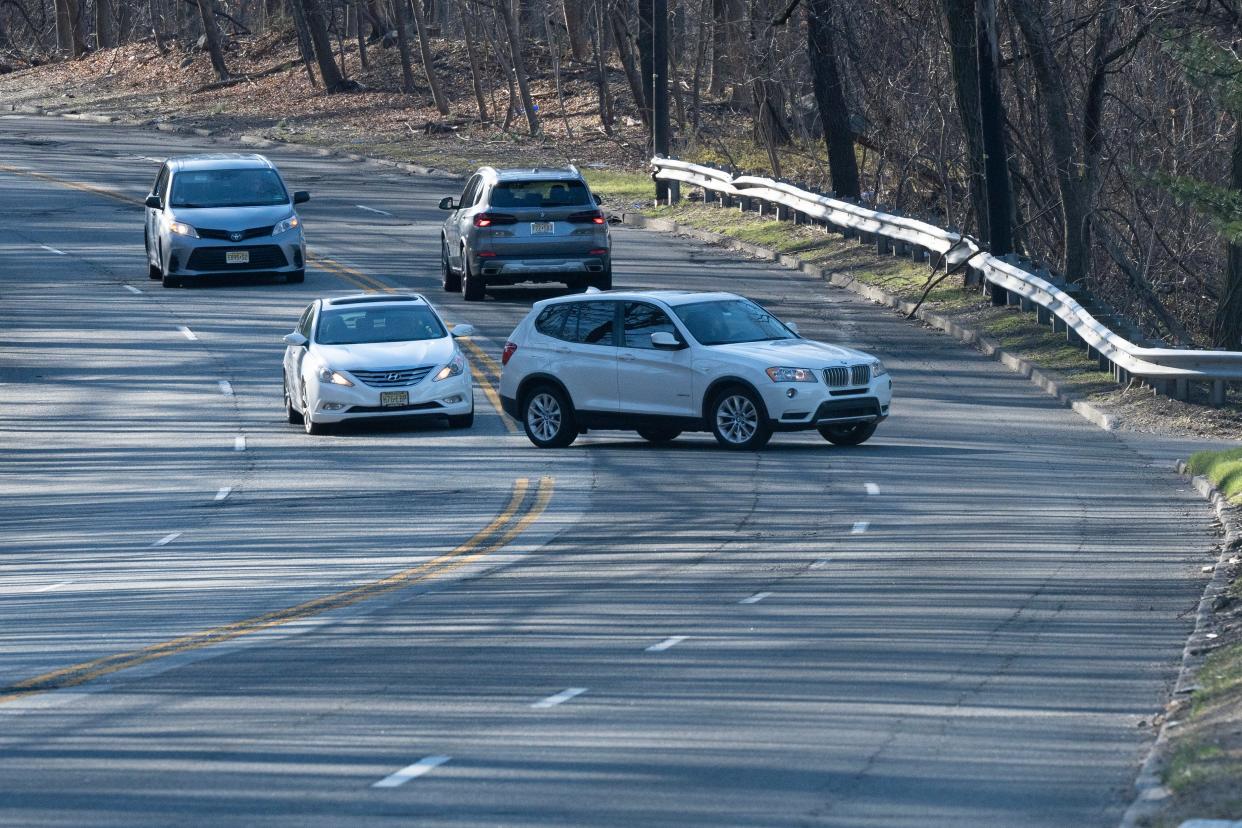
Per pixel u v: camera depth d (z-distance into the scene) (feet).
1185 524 192.34
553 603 159.63
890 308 386.52
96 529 214.28
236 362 344.49
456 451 263.90
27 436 283.38
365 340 290.15
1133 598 154.40
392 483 238.89
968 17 394.32
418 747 109.40
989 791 96.78
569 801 96.27
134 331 374.02
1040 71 407.44
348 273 443.32
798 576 168.96
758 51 614.75
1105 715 114.21
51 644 150.10
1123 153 471.21
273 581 177.06
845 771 101.40
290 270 424.87
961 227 506.07
